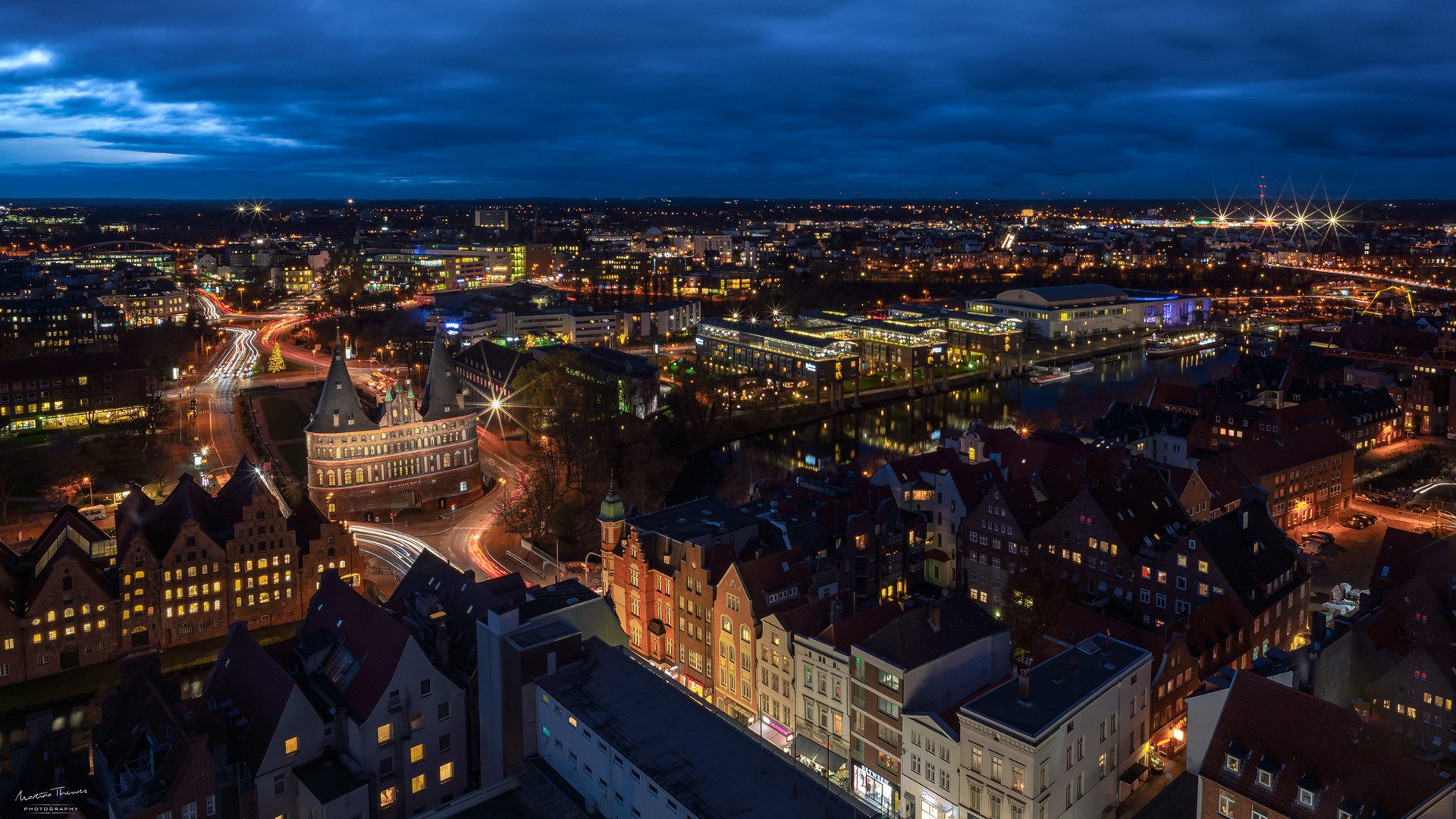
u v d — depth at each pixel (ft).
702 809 246.06
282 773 284.20
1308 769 261.65
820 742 348.18
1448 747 307.37
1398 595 362.94
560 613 329.93
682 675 416.05
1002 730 276.41
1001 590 474.08
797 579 391.45
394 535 618.85
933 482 510.17
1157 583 412.98
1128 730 315.99
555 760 303.07
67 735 369.09
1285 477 570.87
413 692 302.45
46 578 432.25
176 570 461.37
